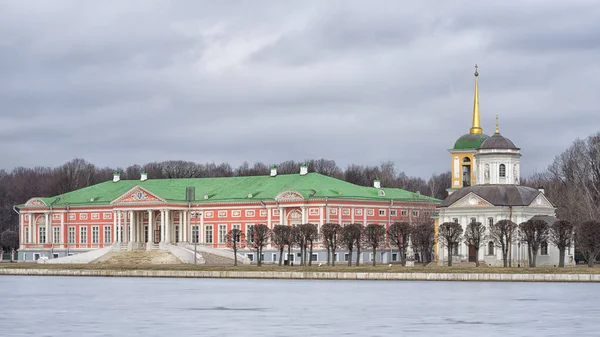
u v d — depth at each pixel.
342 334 112.62
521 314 132.25
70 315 136.00
